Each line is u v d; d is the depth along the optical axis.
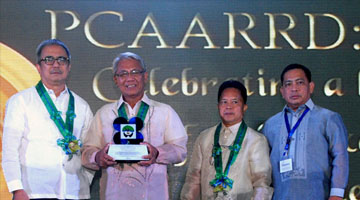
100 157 4.07
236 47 5.23
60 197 4.12
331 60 5.23
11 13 5.17
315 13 5.26
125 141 4.14
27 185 4.07
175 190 5.12
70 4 5.21
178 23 5.23
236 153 4.24
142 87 4.27
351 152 5.18
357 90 5.23
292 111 4.49
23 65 5.14
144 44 5.21
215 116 5.21
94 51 5.20
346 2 5.27
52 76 4.21
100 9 5.22
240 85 4.39
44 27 5.18
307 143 4.32
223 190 4.16
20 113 4.15
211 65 5.22
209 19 5.24
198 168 4.38
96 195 5.06
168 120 4.34
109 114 4.32
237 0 5.24
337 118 4.36
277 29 5.24
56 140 4.18
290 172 4.30
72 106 4.33
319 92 5.21
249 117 5.20
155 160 4.14
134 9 5.23
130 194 4.12
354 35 5.25
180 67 5.21
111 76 5.19
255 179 4.21
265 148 4.29
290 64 5.00
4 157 4.05
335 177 4.25
